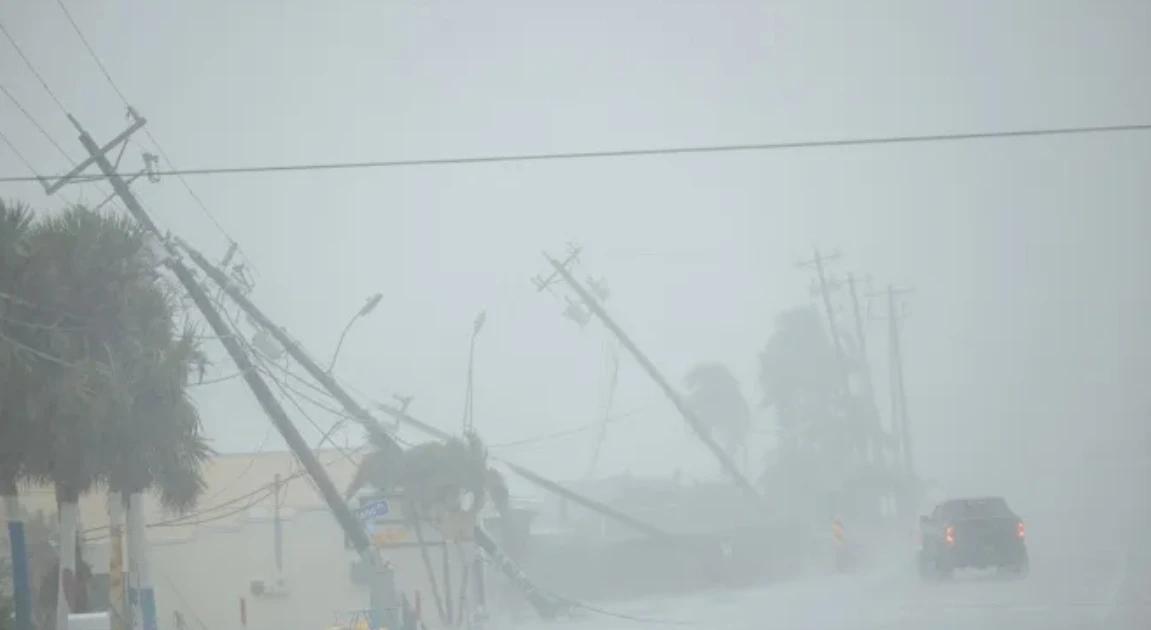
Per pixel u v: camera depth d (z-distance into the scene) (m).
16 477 38.22
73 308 38.59
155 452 40.03
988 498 59.44
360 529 51.47
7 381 36.38
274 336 56.81
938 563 58.31
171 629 55.59
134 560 42.62
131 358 39.00
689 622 48.66
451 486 59.59
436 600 58.72
